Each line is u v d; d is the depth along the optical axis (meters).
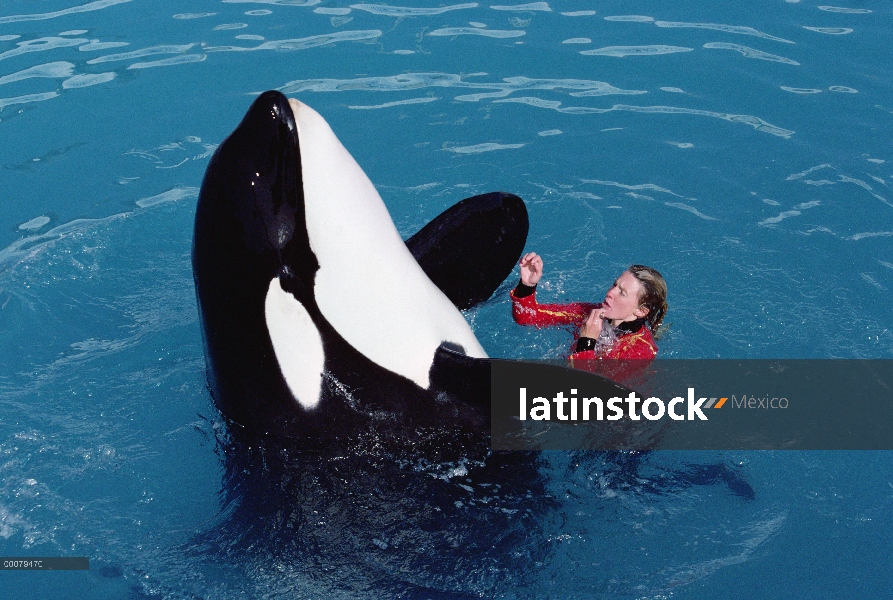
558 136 10.09
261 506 5.85
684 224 8.84
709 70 11.26
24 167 9.72
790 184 9.34
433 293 6.18
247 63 11.41
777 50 11.69
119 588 5.60
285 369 5.67
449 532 5.72
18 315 7.79
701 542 5.77
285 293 5.52
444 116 10.41
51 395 6.93
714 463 6.26
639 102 10.65
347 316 5.65
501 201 7.23
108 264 8.45
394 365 5.79
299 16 12.57
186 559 5.71
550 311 7.64
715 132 10.12
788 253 8.42
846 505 6.00
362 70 11.26
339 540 5.67
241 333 5.61
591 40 11.93
